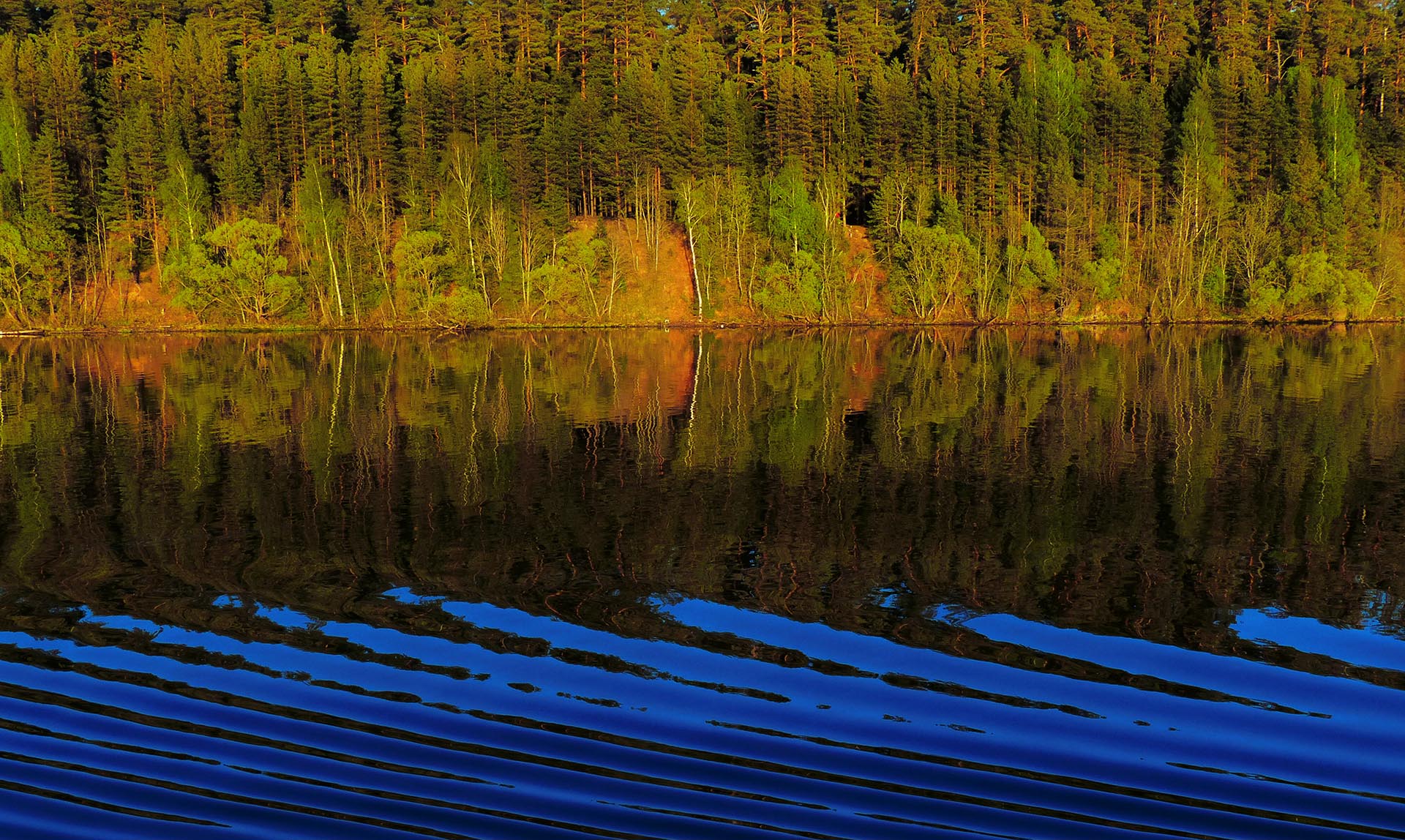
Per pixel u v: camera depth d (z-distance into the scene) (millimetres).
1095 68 125562
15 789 9922
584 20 131000
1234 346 73875
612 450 31516
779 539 20500
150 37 124125
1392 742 11047
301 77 116438
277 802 9711
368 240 106062
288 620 15086
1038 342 80688
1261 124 116375
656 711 11773
